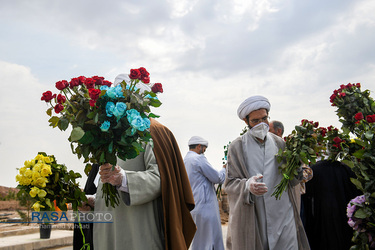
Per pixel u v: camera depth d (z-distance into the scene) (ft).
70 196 9.80
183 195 9.45
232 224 13.76
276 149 14.26
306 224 15.80
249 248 13.23
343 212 14.76
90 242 10.56
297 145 13.51
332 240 14.71
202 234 20.61
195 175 21.09
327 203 14.90
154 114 8.57
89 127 8.07
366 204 10.53
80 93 8.13
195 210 20.63
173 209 8.98
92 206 10.27
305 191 15.88
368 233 10.57
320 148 13.62
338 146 13.48
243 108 14.49
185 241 9.32
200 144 23.32
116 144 8.18
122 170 8.79
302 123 13.78
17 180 9.55
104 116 8.02
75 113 8.16
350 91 14.11
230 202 14.20
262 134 14.03
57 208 9.78
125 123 8.04
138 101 8.25
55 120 8.18
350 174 15.03
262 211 13.58
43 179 9.45
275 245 13.21
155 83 8.75
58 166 9.78
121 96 8.21
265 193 13.58
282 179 13.25
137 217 9.07
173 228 8.87
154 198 9.11
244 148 14.37
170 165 9.38
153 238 9.03
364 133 10.66
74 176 9.81
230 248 14.26
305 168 14.39
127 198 8.79
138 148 8.18
